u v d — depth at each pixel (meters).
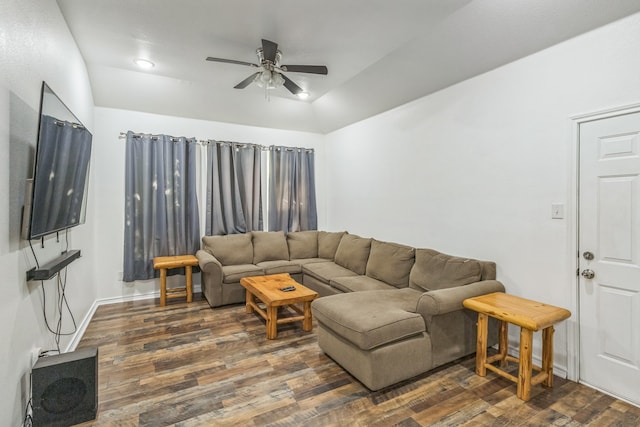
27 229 1.73
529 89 2.65
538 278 2.62
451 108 3.35
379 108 4.28
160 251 4.36
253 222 5.06
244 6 2.41
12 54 1.64
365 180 4.73
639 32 2.05
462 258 3.06
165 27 2.72
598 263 2.29
